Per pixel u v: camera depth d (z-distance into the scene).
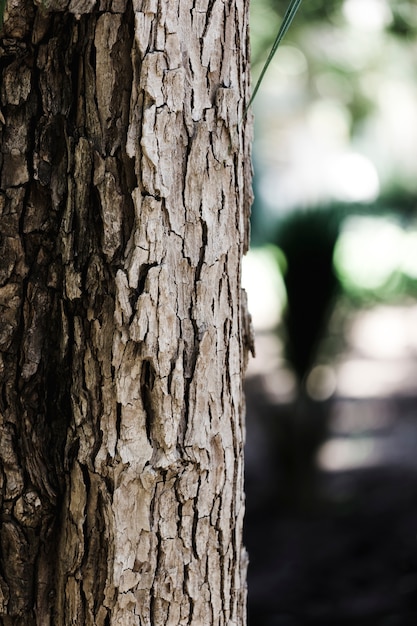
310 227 6.23
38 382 1.88
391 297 12.35
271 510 6.19
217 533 1.88
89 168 1.82
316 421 6.35
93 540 1.84
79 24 1.82
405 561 4.95
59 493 1.88
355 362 10.08
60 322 1.87
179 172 1.81
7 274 1.87
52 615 1.91
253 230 10.20
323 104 11.49
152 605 1.85
